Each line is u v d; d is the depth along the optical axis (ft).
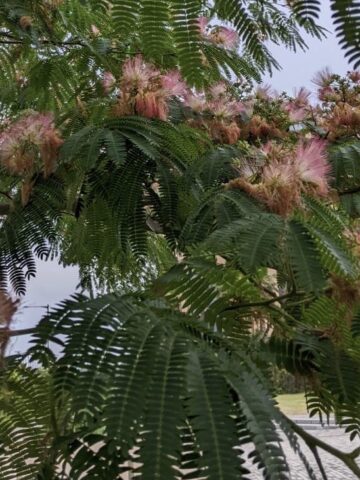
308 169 4.70
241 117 8.29
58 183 6.35
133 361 2.67
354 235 4.37
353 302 4.08
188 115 7.52
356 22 2.35
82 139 5.55
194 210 5.19
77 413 2.62
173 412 2.43
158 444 2.34
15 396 4.00
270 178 4.61
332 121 8.46
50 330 3.08
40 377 4.01
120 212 5.91
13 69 8.69
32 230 6.34
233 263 3.93
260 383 2.92
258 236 3.47
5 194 6.76
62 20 7.45
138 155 5.82
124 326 2.97
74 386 2.73
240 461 2.30
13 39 8.20
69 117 6.66
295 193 4.58
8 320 3.22
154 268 8.31
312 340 4.35
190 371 2.60
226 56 6.81
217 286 4.16
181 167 6.02
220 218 4.65
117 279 8.20
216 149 6.34
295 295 4.27
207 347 2.98
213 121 7.61
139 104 6.26
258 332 4.38
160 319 3.17
